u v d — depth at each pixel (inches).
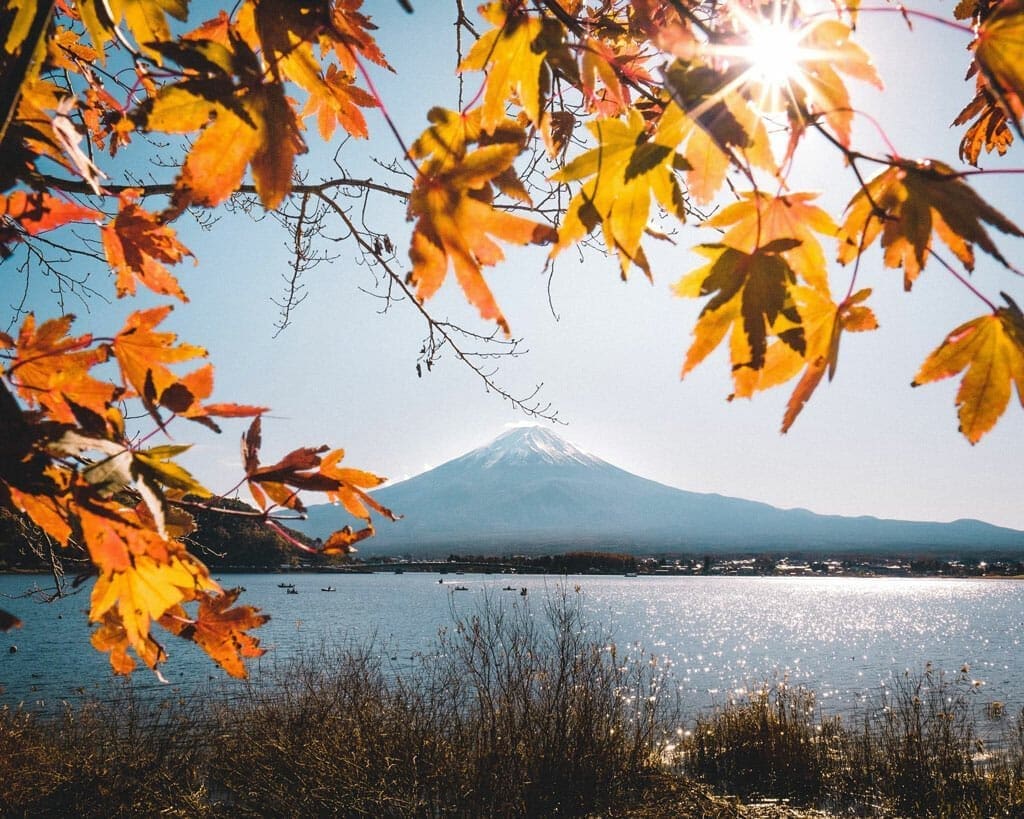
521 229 31.1
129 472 29.9
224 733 349.7
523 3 33.9
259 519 39.9
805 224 29.9
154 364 35.7
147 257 41.4
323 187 74.4
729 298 30.0
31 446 28.6
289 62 35.8
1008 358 28.9
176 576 34.1
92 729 365.4
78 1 37.9
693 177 30.5
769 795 331.9
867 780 347.6
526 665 313.3
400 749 299.6
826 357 30.2
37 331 34.9
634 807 293.0
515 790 274.4
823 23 27.5
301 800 273.7
